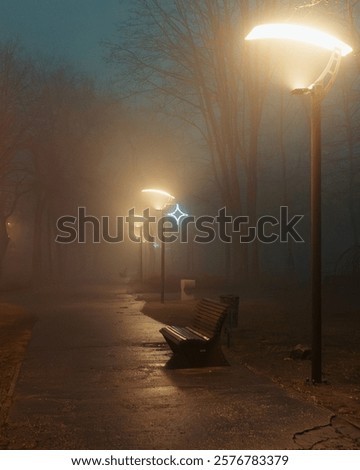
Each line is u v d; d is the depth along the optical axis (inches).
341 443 240.1
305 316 772.6
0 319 703.1
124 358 445.1
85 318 762.2
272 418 273.3
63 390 338.3
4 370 416.5
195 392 328.8
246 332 607.2
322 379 362.3
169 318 746.8
